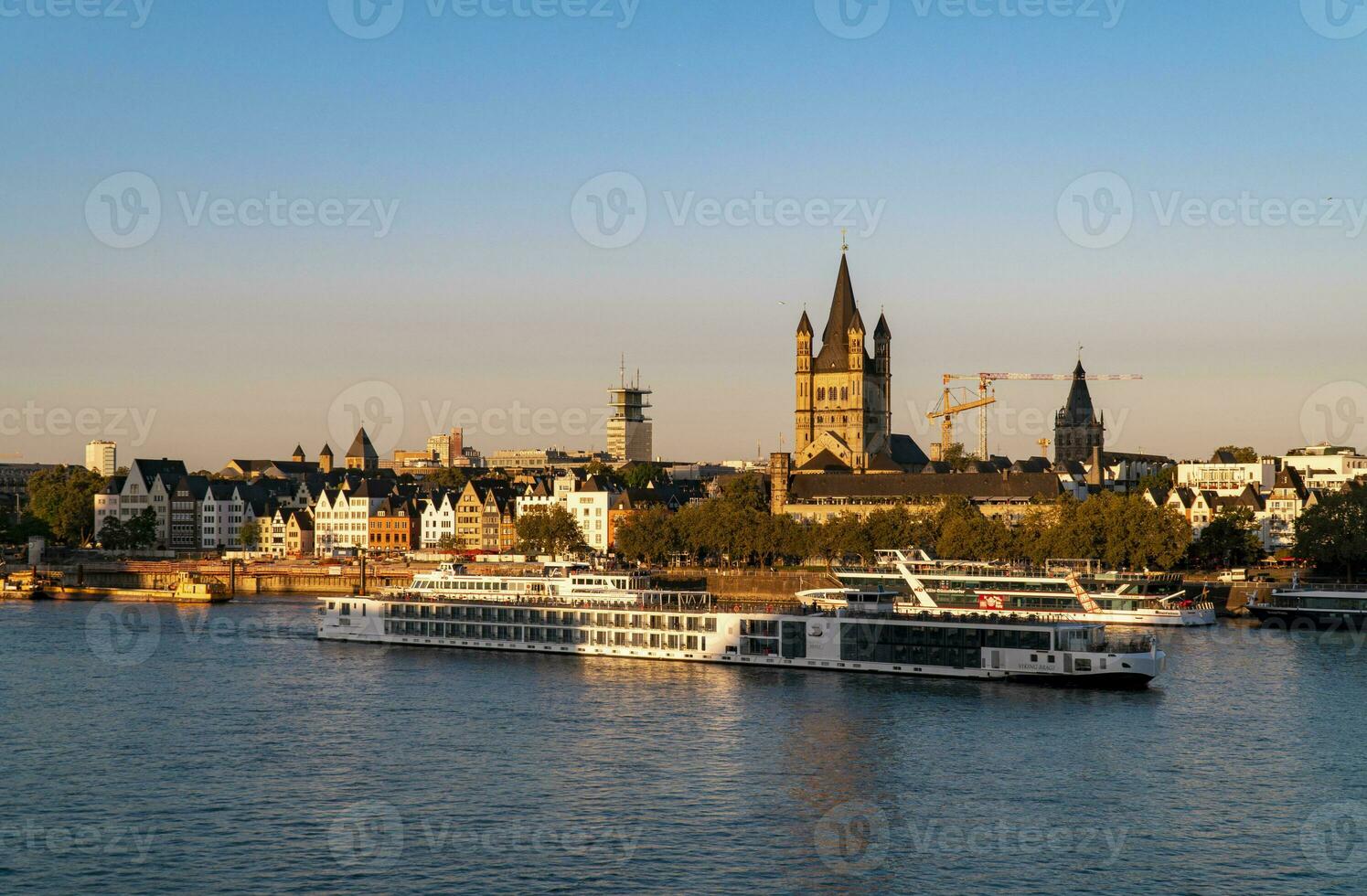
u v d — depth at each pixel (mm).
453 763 126875
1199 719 144500
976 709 149625
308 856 101688
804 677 171000
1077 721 143125
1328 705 151500
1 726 142625
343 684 167000
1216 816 110750
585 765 125625
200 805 113812
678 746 132875
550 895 94562
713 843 104562
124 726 142500
